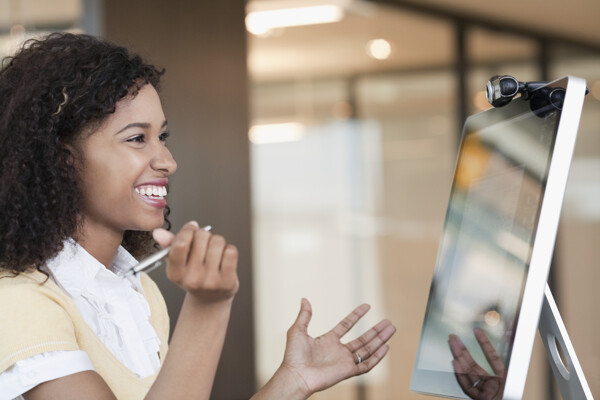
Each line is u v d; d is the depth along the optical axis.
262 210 5.13
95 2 3.30
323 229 5.16
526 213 1.06
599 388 5.42
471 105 5.39
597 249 5.52
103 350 1.25
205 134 3.91
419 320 5.22
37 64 1.30
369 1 5.22
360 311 1.34
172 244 0.94
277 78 5.17
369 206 5.21
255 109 5.15
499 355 1.04
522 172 1.12
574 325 5.50
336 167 5.20
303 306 1.30
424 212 5.28
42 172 1.27
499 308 1.08
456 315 1.24
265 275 5.12
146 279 1.59
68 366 1.12
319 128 5.20
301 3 5.09
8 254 1.24
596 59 5.56
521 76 5.46
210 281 0.94
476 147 1.35
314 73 5.19
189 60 3.83
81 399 1.10
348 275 5.16
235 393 4.13
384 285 5.21
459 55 5.39
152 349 1.40
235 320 4.13
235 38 4.10
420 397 5.15
